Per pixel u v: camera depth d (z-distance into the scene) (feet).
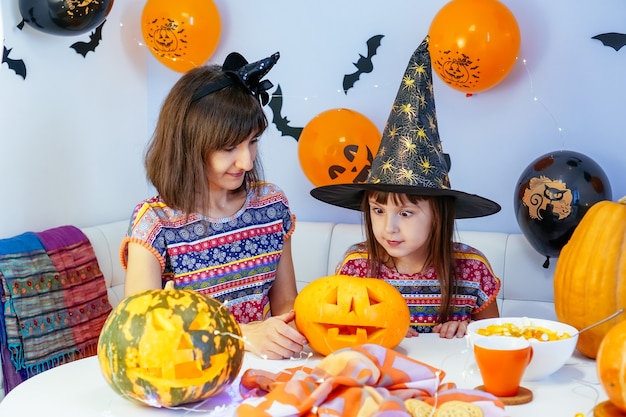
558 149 9.09
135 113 10.64
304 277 9.45
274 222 6.22
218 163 5.64
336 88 10.02
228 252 5.97
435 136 5.99
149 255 5.72
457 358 4.74
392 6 9.64
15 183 8.70
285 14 10.14
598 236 4.74
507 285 8.77
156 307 3.86
